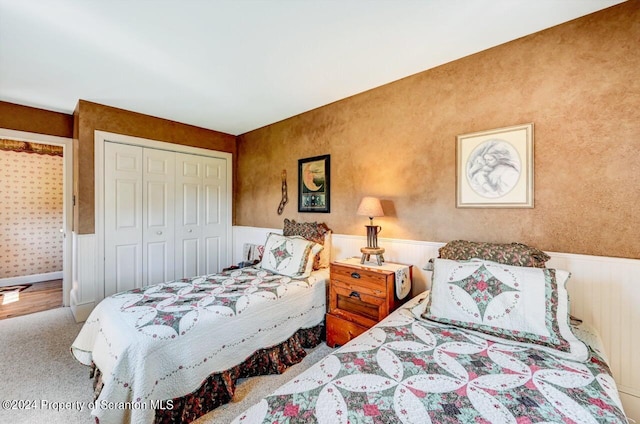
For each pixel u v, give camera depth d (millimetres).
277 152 3686
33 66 2240
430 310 1577
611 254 1595
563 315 1282
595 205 1637
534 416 848
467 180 2092
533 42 1830
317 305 2480
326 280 2609
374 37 1872
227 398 1713
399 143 2475
